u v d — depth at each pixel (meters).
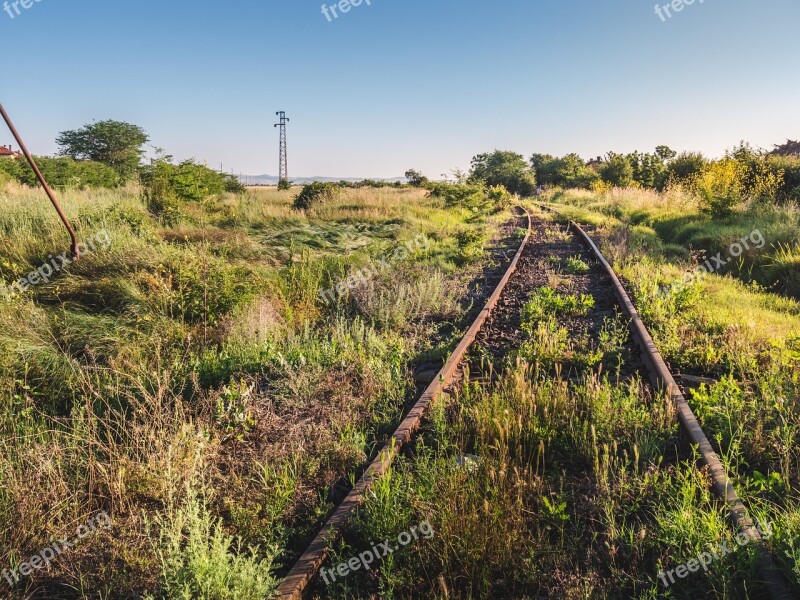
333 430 4.09
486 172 72.44
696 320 6.51
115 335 5.88
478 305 7.91
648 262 10.47
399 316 7.09
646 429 3.83
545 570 2.67
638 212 20.97
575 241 15.00
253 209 18.27
